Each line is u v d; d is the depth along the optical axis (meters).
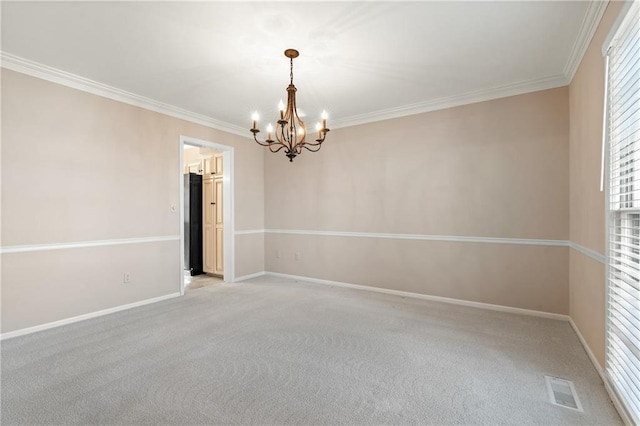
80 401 1.86
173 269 4.18
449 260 3.89
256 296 4.19
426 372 2.19
